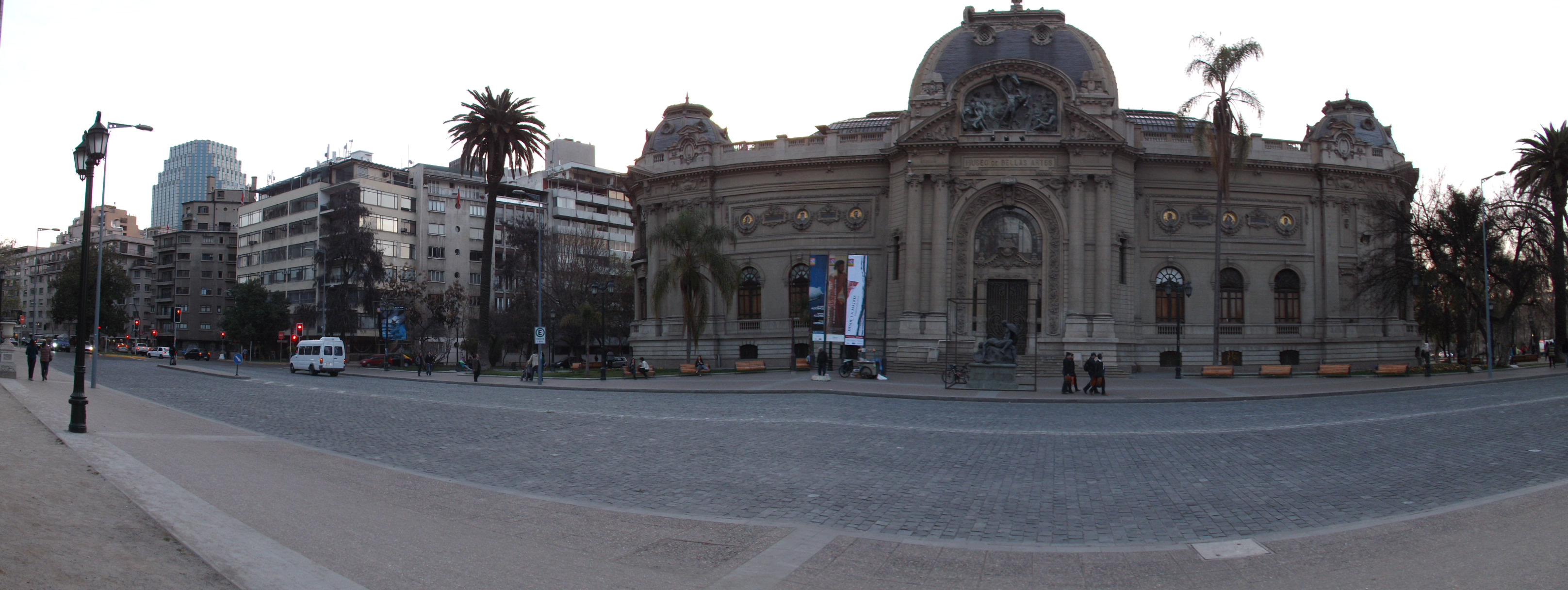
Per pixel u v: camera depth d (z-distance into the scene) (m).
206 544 9.56
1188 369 61.31
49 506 10.45
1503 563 9.41
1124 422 27.05
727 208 68.06
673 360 68.06
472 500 13.38
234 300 109.69
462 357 98.88
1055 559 10.38
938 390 42.25
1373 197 62.34
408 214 109.75
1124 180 60.66
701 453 19.25
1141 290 62.25
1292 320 63.94
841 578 9.55
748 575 9.61
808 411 29.97
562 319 76.25
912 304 59.09
